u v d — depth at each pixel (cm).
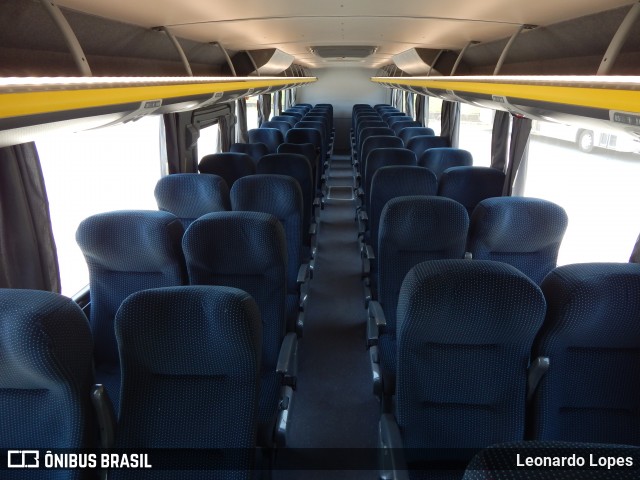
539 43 351
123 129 466
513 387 211
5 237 262
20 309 163
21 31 219
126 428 193
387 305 345
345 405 365
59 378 170
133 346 188
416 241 331
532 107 237
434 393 215
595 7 238
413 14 329
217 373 193
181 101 305
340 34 467
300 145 736
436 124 1164
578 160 457
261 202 394
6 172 259
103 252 294
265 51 628
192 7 273
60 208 360
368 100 1802
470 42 465
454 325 203
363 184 774
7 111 133
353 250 718
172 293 188
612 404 208
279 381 284
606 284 192
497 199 342
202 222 281
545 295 210
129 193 485
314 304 536
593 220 424
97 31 280
